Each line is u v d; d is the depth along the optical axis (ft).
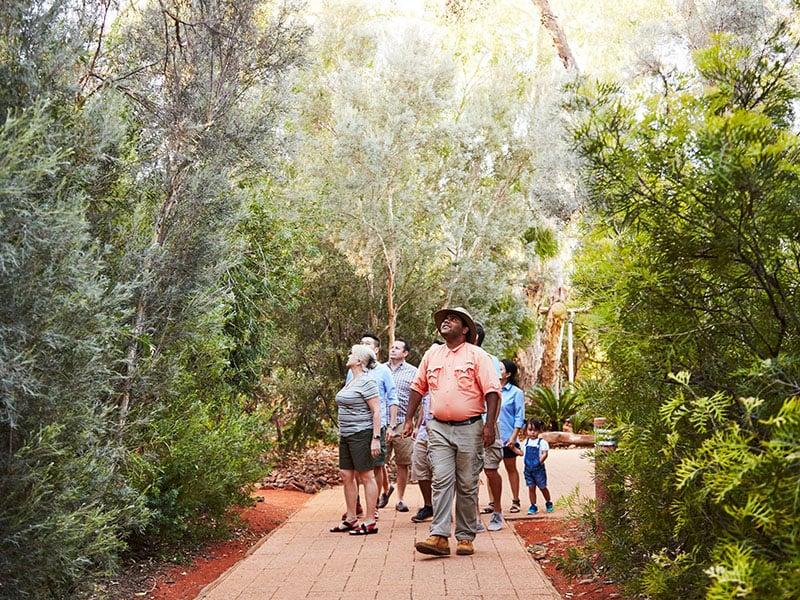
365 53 69.62
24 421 16.55
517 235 65.00
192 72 27.27
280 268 42.34
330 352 58.29
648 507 16.58
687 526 14.96
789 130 15.64
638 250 15.79
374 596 20.80
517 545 26.81
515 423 32.94
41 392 16.75
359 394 30.42
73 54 18.95
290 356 57.52
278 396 57.62
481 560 24.57
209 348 29.40
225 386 34.78
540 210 63.46
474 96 65.72
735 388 14.51
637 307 15.53
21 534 15.87
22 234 15.97
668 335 14.92
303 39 29.43
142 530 22.82
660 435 15.46
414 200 58.54
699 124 12.93
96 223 22.59
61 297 16.62
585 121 14.78
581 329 18.65
